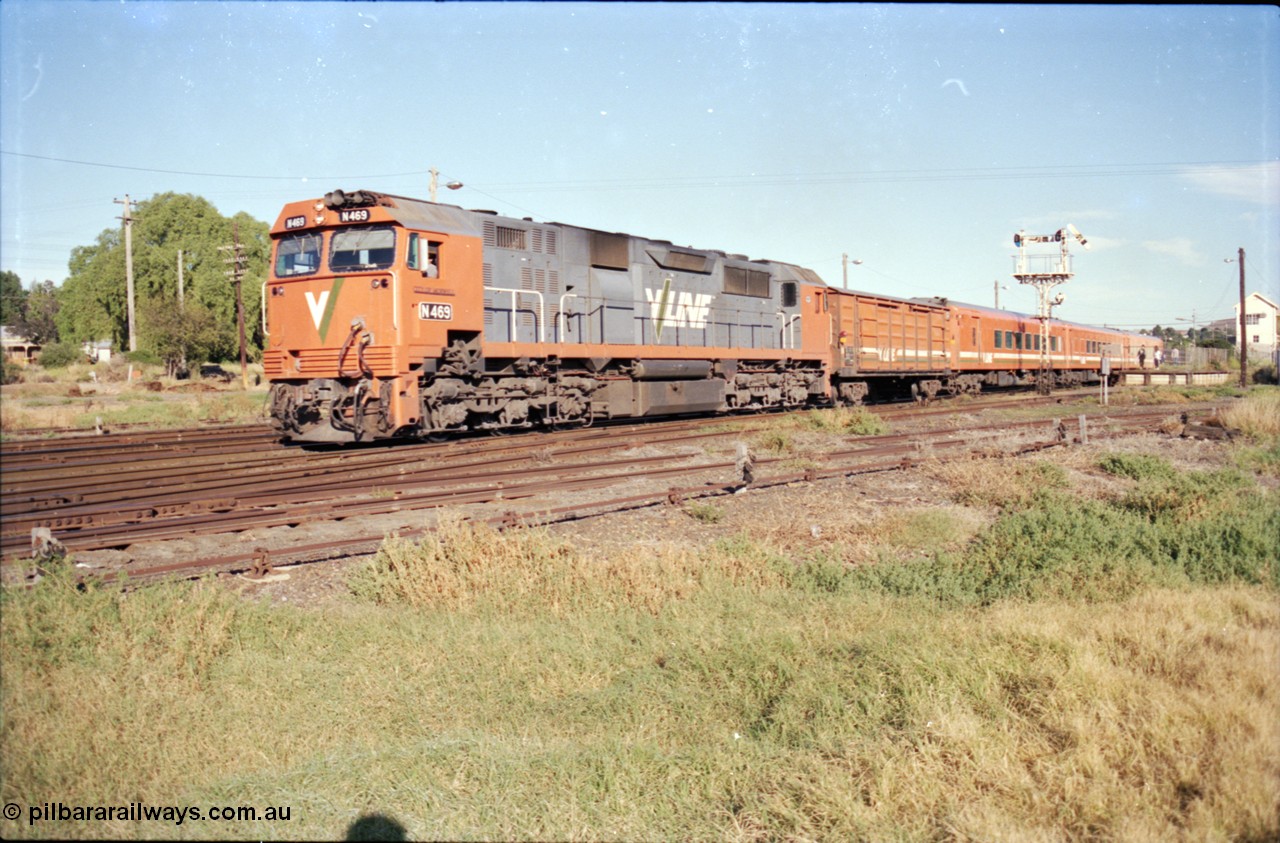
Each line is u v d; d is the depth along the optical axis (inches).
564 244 728.3
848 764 211.8
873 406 1233.4
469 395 636.7
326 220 594.9
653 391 821.2
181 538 360.5
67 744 194.1
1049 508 456.8
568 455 604.7
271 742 209.9
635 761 213.6
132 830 168.2
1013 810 187.5
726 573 354.9
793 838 187.3
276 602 299.1
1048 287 1679.4
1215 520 426.0
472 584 322.7
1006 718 225.6
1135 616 286.8
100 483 455.2
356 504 421.1
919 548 416.8
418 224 586.2
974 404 1236.5
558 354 698.2
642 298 812.0
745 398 951.0
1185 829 173.9
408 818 182.2
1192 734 205.0
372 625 277.6
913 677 244.1
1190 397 1441.9
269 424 814.5
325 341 587.5
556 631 288.8
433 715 232.4
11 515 364.8
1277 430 831.1
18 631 236.1
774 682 258.1
